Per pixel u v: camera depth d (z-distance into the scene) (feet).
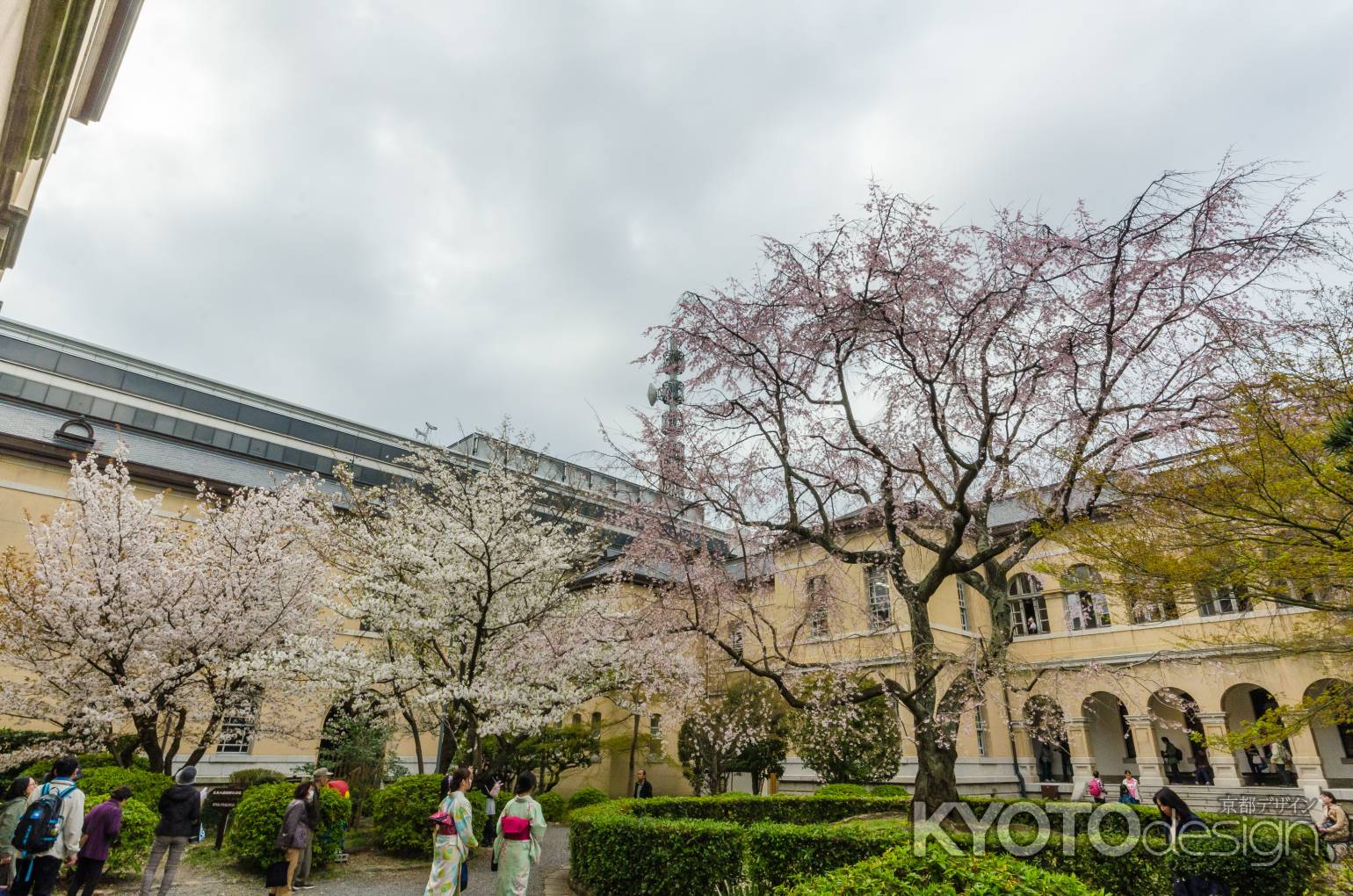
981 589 40.11
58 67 21.27
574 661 48.78
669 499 40.04
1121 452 33.17
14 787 28.55
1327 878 25.04
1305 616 38.50
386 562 53.36
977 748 80.28
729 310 37.32
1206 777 78.74
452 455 71.72
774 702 61.87
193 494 77.87
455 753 54.13
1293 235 29.96
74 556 51.83
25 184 28.02
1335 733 77.00
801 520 41.42
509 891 28.30
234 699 51.98
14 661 50.80
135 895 32.71
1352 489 24.45
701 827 29.14
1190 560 29.27
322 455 107.34
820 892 15.55
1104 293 33.60
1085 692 78.07
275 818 38.91
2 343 90.33
